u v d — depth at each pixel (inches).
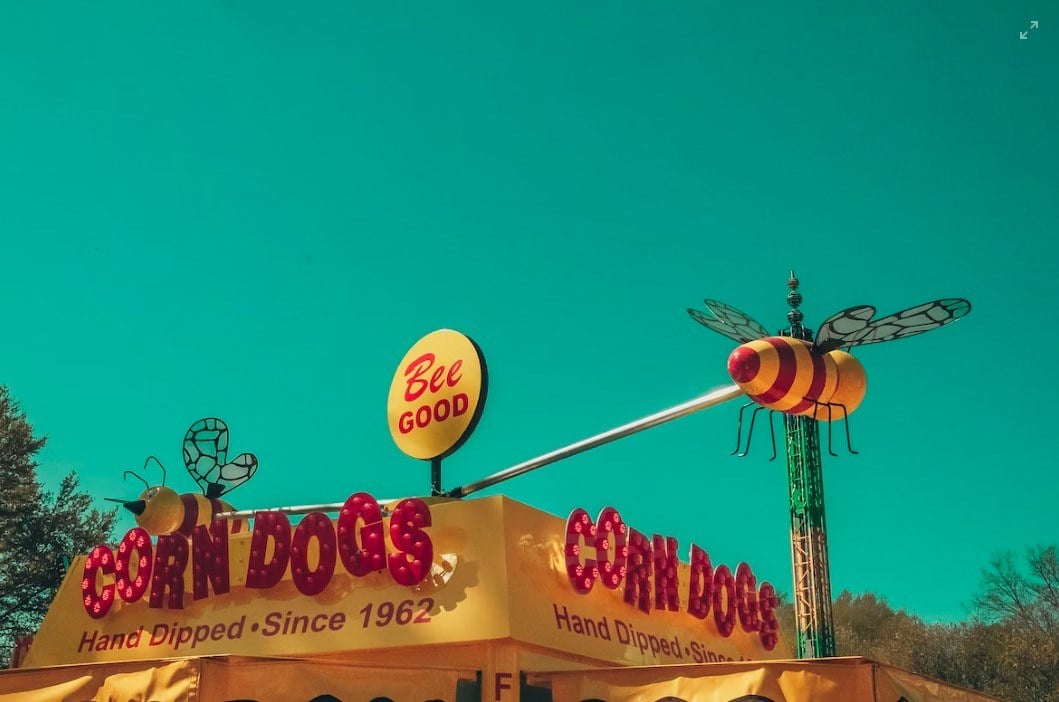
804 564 666.2
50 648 697.0
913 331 533.3
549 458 596.4
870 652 2134.6
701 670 535.5
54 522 1371.8
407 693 552.7
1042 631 1984.5
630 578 666.8
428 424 721.0
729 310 608.4
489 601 576.7
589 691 561.6
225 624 636.7
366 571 605.6
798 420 684.1
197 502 739.4
